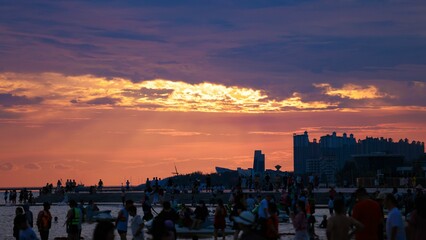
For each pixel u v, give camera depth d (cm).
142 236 2602
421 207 1677
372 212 1803
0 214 8125
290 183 8238
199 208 4203
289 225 5322
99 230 1089
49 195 11512
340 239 1769
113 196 10838
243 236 1390
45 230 3053
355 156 18425
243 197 3059
